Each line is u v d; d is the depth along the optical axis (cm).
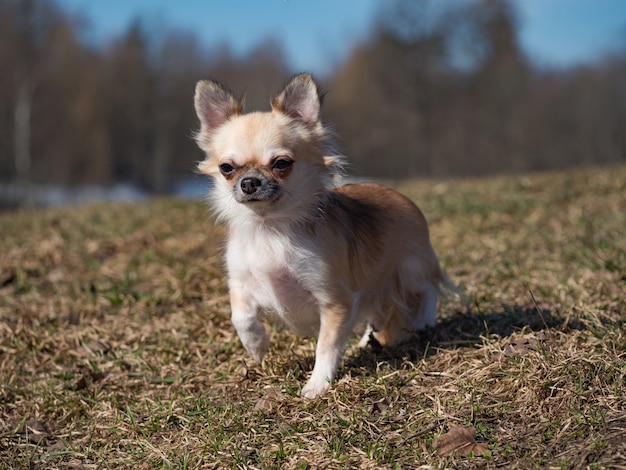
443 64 3134
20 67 3219
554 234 693
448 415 332
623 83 3519
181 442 346
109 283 628
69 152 3575
